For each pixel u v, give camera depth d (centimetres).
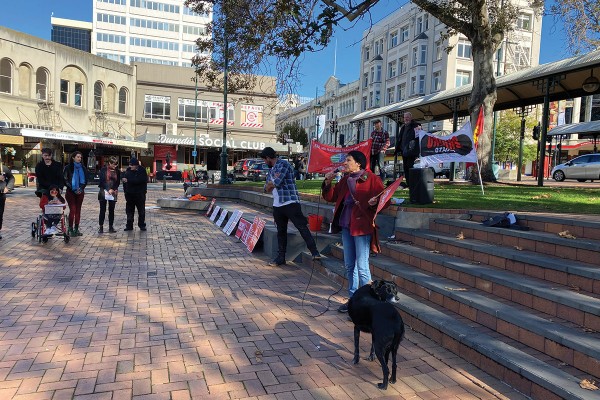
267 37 788
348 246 497
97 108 3841
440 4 1300
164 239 952
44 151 867
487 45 1283
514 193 905
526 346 353
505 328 375
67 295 546
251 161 3241
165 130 4378
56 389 324
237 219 1023
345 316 489
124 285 596
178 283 611
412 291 511
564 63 1209
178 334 431
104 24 8406
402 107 1941
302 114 7875
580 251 417
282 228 712
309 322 470
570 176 2434
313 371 361
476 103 1320
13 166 2936
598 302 342
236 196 1588
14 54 3058
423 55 4334
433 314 432
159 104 4388
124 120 4131
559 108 4175
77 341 410
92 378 341
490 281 438
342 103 6400
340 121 6375
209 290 580
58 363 365
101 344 404
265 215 1160
